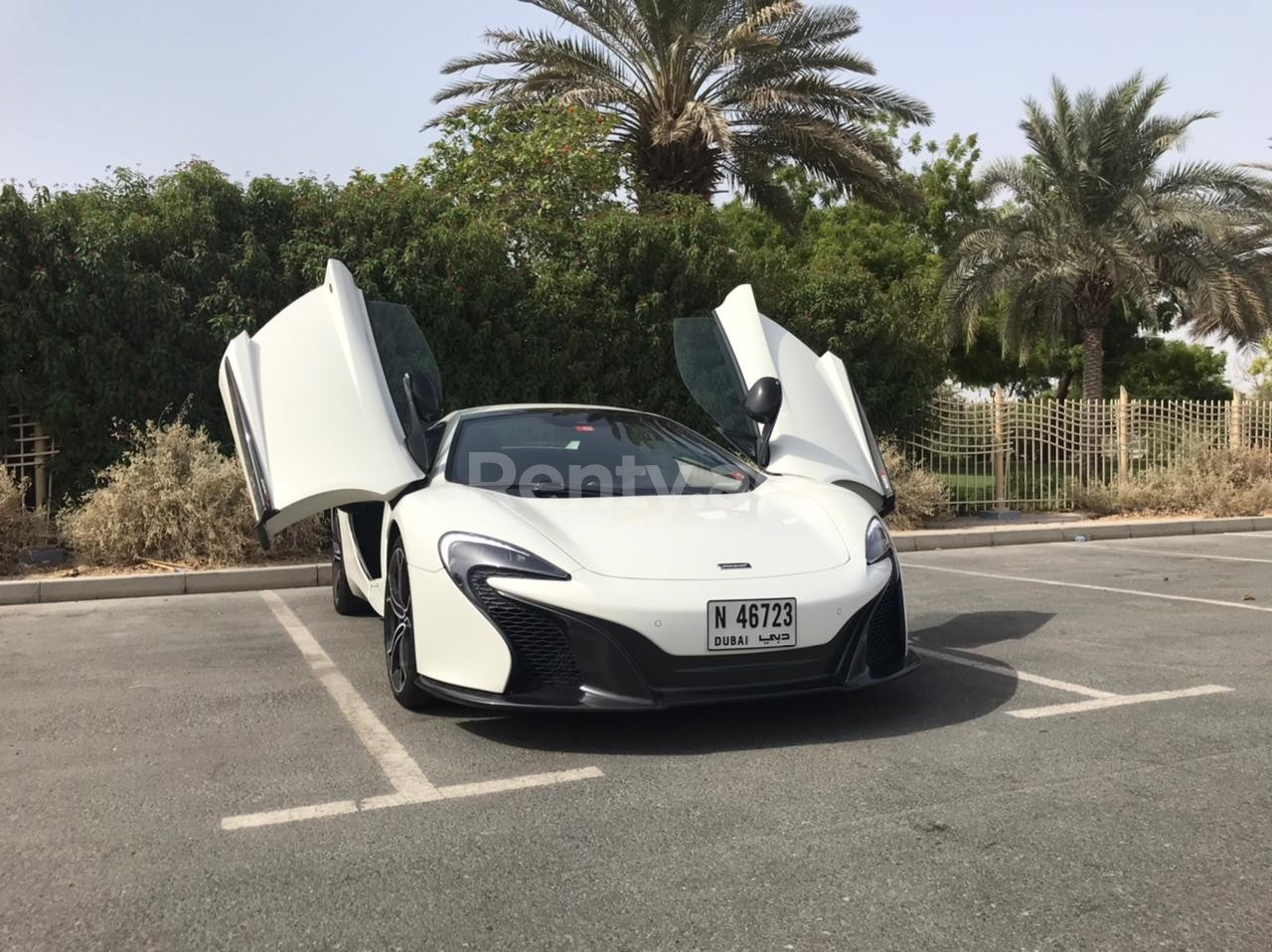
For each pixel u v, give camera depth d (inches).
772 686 132.2
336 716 151.7
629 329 418.3
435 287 373.7
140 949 83.9
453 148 539.5
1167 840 101.9
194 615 246.7
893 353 467.2
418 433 168.4
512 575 131.6
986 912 87.7
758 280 453.7
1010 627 213.9
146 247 350.9
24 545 311.0
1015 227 709.3
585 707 126.4
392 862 100.0
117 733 144.7
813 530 148.9
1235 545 395.2
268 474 167.5
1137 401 509.7
